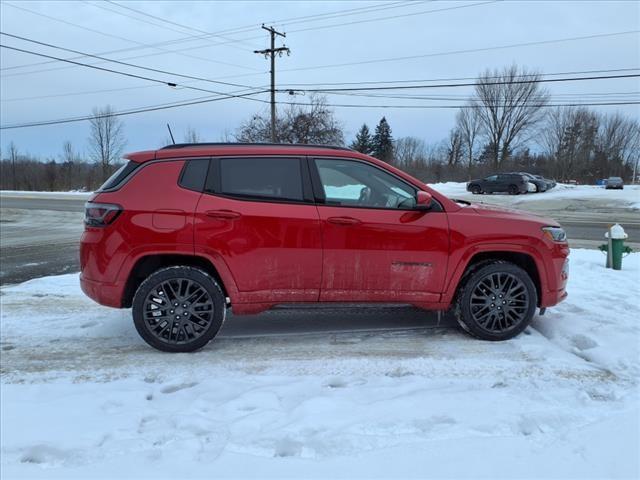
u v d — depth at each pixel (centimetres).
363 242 441
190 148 453
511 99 6444
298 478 251
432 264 450
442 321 531
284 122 4781
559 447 276
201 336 444
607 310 541
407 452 272
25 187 6812
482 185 3725
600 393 351
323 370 402
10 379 394
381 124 8881
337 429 297
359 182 454
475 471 254
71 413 329
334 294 446
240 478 252
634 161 7344
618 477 249
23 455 281
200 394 358
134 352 452
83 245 444
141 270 453
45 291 698
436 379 379
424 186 459
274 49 3491
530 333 486
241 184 442
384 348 451
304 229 436
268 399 345
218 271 437
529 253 460
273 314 566
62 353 452
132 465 265
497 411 319
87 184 6556
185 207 432
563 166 7112
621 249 796
